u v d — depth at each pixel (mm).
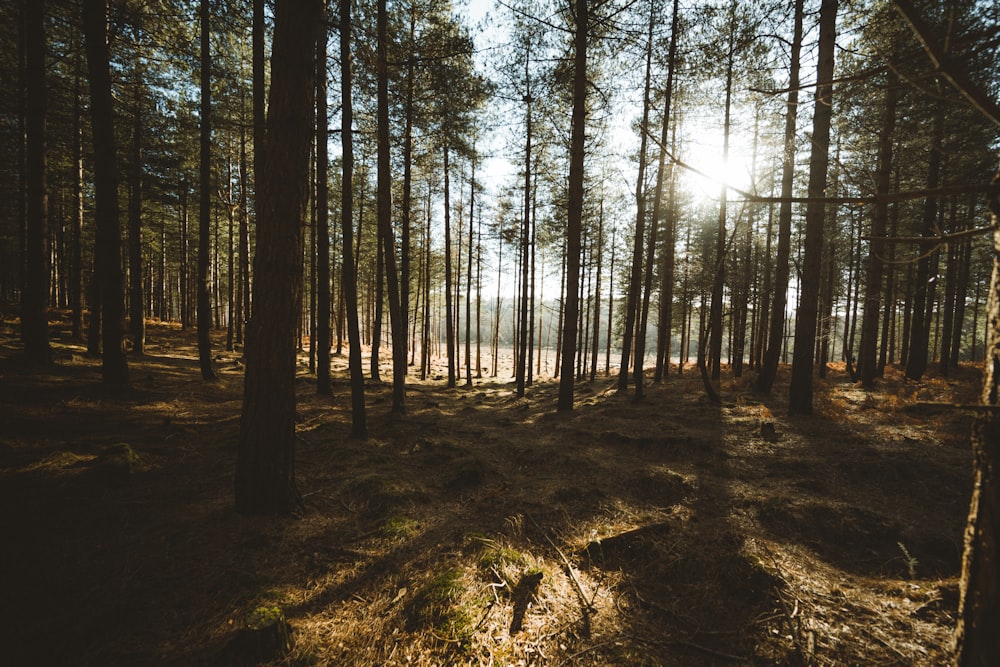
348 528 4199
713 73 11547
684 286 17797
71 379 8688
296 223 4250
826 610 3002
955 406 1225
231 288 19625
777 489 5145
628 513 4594
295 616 2953
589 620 2969
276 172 4121
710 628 2910
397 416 9586
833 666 2533
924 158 11695
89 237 23125
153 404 8141
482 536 3947
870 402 9797
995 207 1618
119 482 4680
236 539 3801
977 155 11133
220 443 6309
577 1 9555
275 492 4273
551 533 4168
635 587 3342
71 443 5590
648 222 19516
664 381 17469
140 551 3529
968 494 4926
